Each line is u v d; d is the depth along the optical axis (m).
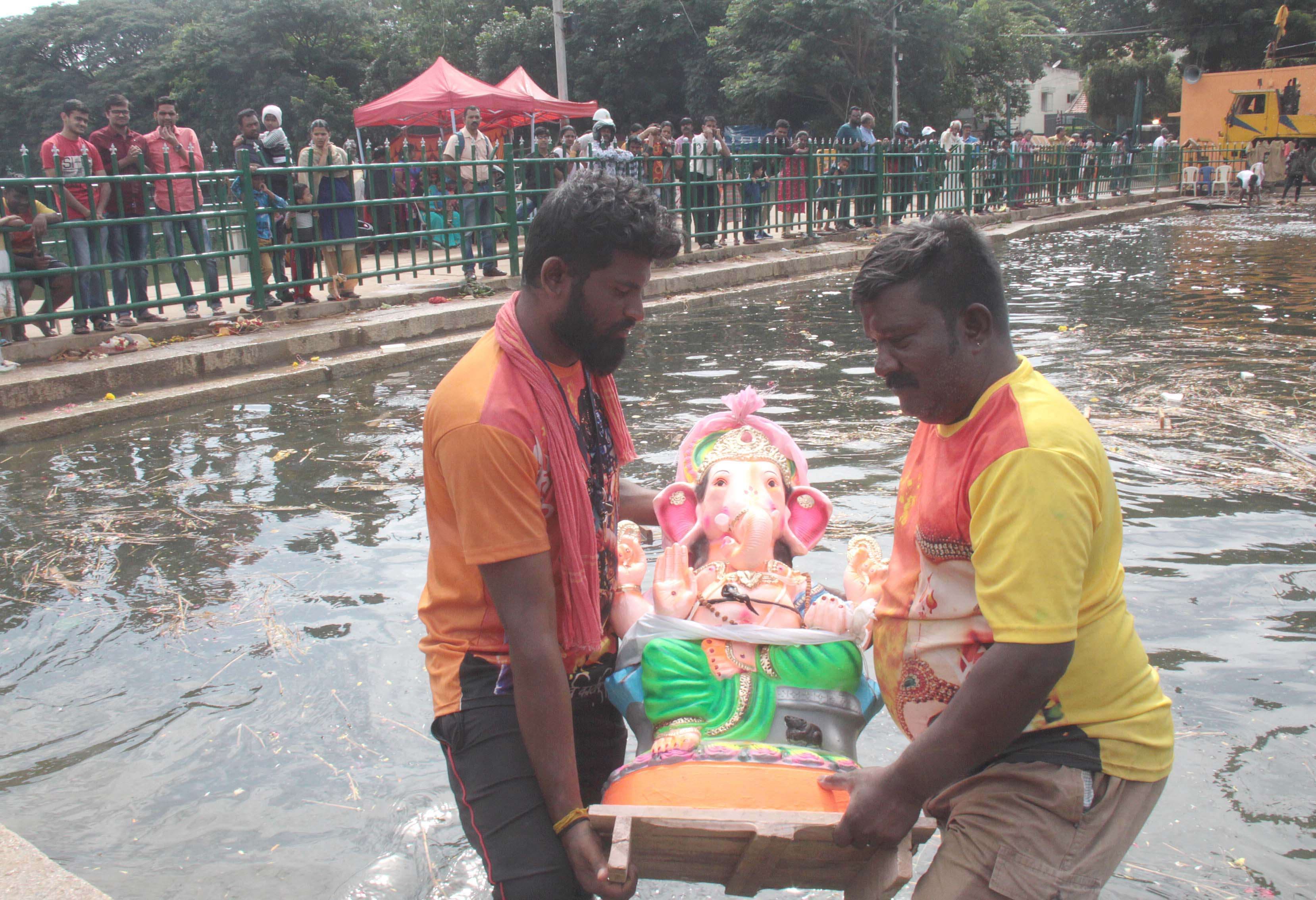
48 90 58.69
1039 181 25.69
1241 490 5.44
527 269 2.09
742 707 2.54
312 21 48.84
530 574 2.03
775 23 39.00
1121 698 1.90
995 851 1.88
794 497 3.18
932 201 21.05
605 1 42.97
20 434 7.19
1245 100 35.62
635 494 3.15
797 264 15.84
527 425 2.02
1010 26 45.91
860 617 2.67
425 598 2.31
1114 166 30.05
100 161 9.41
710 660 2.61
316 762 3.25
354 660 3.90
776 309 12.75
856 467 5.93
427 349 10.12
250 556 4.95
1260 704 3.36
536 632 2.03
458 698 2.20
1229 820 2.79
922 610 2.02
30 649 4.06
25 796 3.10
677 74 44.97
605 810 1.98
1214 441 6.34
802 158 17.94
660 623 2.69
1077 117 62.25
